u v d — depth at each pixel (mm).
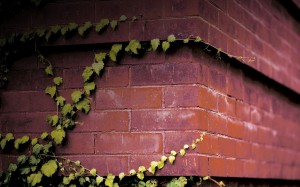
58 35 3850
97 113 3738
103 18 3775
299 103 5930
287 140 5418
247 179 4352
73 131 3771
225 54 3941
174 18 3643
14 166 3814
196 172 3514
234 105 4133
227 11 4039
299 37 5980
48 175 3717
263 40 4766
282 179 5180
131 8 3727
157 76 3652
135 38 3695
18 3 3967
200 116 3590
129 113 3680
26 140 3848
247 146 4340
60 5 3881
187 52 3613
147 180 3627
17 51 3943
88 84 3760
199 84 3602
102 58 3752
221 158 3846
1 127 3928
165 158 3566
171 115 3600
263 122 4746
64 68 3846
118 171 3656
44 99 3867
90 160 3717
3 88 3957
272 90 5055
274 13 5137
